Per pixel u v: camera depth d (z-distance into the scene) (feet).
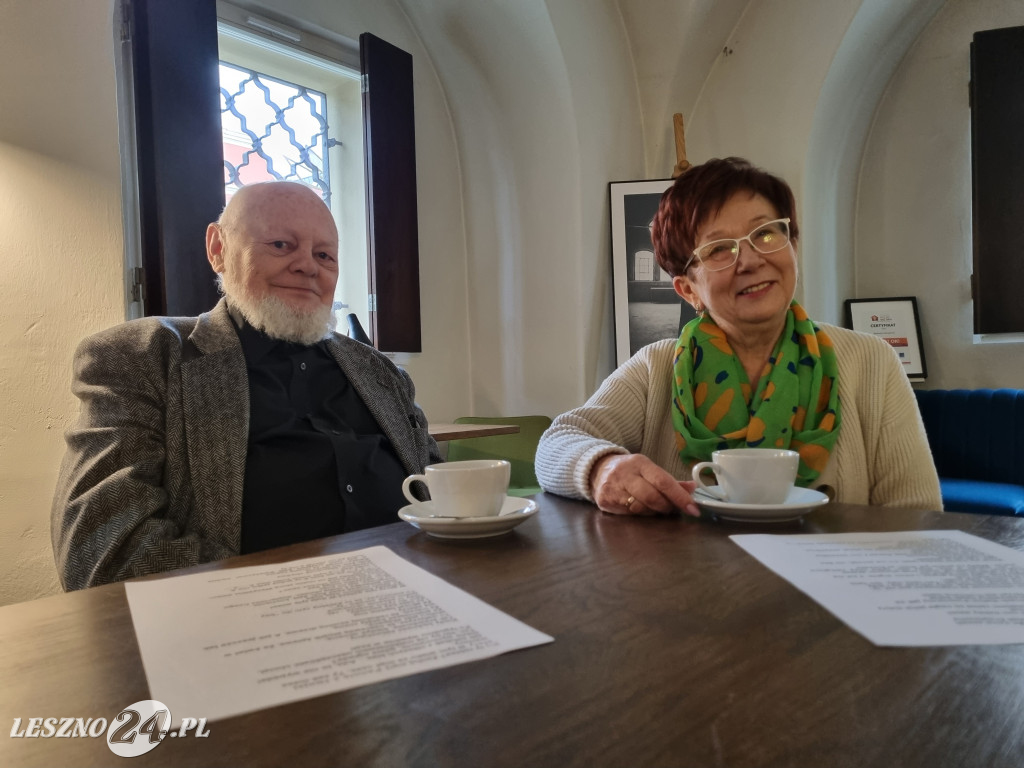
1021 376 9.97
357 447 4.28
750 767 0.88
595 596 1.65
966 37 10.18
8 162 4.63
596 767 0.89
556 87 9.31
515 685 1.16
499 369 10.69
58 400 4.85
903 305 10.74
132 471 3.51
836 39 9.30
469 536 2.35
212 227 4.89
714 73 10.71
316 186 9.39
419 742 0.97
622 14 9.97
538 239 10.09
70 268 4.92
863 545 2.03
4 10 4.62
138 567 3.24
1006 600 1.50
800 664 1.21
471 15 9.30
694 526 2.45
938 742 0.93
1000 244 9.77
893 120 10.91
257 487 3.91
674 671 1.20
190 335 4.20
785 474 2.52
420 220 10.08
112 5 5.20
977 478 9.30
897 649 1.26
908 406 3.72
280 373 4.45
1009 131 9.64
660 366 4.14
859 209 11.32
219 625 1.47
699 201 3.69
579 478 2.96
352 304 9.71
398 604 1.58
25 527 4.70
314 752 0.95
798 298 9.97
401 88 9.20
